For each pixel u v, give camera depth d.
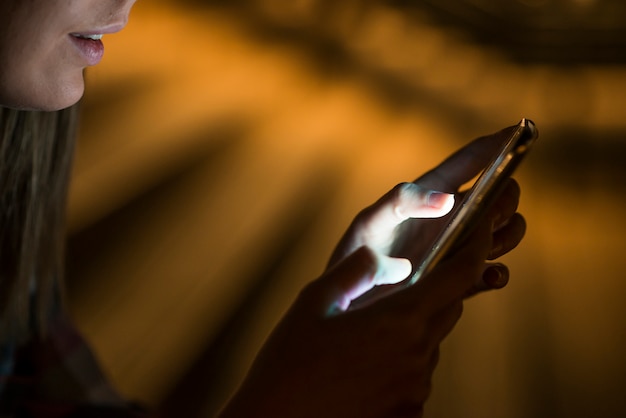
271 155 3.91
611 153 4.64
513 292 3.18
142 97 4.13
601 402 2.56
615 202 4.09
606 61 5.97
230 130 4.05
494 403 2.53
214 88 4.42
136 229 3.09
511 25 6.08
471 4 6.03
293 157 3.94
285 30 5.32
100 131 3.74
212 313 2.73
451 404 2.51
